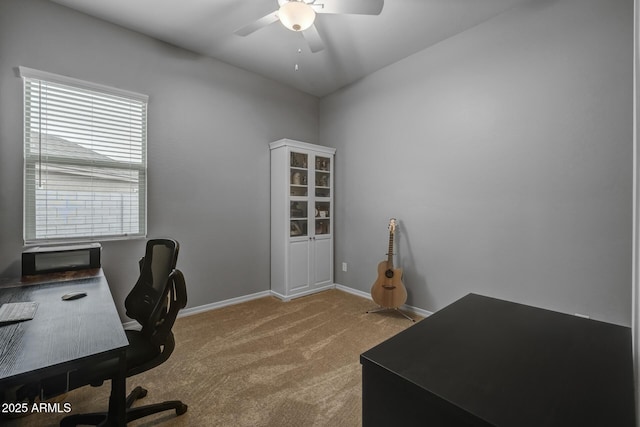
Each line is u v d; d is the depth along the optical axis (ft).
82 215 8.09
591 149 6.84
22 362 3.06
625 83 6.42
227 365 6.89
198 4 7.74
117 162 8.60
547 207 7.49
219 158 10.76
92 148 8.20
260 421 5.13
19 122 7.23
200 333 8.58
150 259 5.85
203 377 6.41
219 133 10.74
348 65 11.06
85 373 3.95
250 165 11.64
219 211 10.79
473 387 2.00
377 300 10.16
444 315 3.39
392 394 2.19
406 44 9.65
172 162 9.66
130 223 8.87
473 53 8.75
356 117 12.35
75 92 7.91
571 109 7.09
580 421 1.67
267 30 8.93
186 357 7.23
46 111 7.56
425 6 7.84
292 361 7.08
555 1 7.27
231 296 11.14
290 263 11.71
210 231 10.57
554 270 7.40
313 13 6.15
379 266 10.30
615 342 2.70
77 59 7.94
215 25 8.64
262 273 12.08
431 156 9.84
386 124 11.19
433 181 9.80
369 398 2.35
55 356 3.21
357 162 12.35
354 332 8.70
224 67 10.83
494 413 1.74
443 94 9.48
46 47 7.52
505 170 8.18
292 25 6.28
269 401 5.65
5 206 7.12
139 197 9.03
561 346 2.63
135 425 4.99
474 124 8.77
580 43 6.94
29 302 4.88
